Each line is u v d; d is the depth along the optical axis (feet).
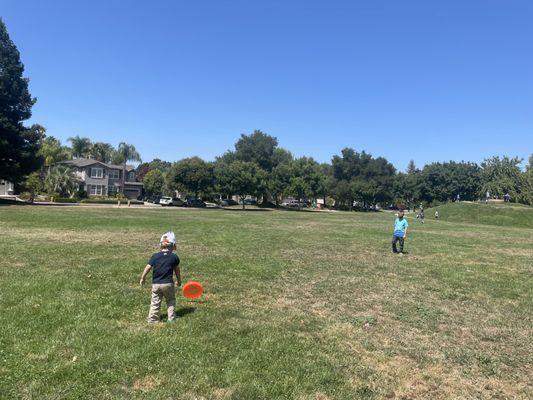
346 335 25.71
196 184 289.12
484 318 31.01
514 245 85.87
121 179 343.67
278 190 336.49
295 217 184.96
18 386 17.16
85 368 18.84
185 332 23.97
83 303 28.86
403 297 36.35
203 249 61.41
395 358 22.62
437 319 30.27
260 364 20.31
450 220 221.66
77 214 132.77
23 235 70.59
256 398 17.22
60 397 16.43
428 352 23.72
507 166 384.47
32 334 22.66
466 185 450.30
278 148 415.64
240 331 24.88
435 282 43.47
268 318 28.09
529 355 24.14
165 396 16.92
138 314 27.40
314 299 34.27
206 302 31.55
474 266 55.31
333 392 18.16
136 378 18.34
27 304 27.96
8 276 36.68
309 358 21.53
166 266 25.91
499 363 22.74
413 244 80.43
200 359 20.39
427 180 467.11
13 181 208.33
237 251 60.44
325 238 86.33
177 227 100.89
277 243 73.31
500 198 370.12
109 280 36.81
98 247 58.29
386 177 430.61
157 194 365.81
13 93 202.49
